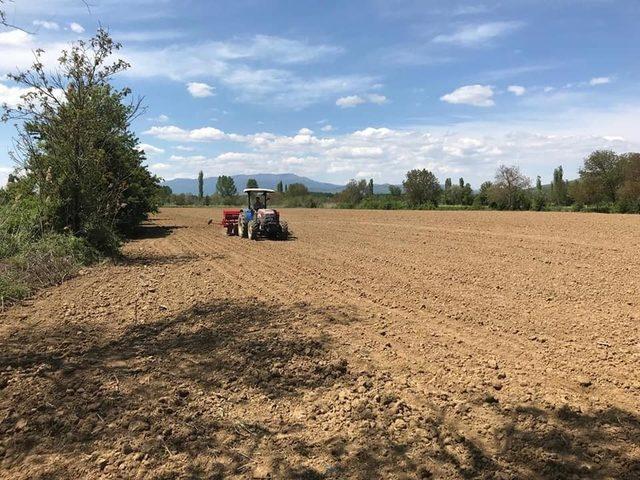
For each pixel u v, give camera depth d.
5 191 16.25
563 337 6.78
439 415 4.62
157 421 4.60
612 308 8.24
